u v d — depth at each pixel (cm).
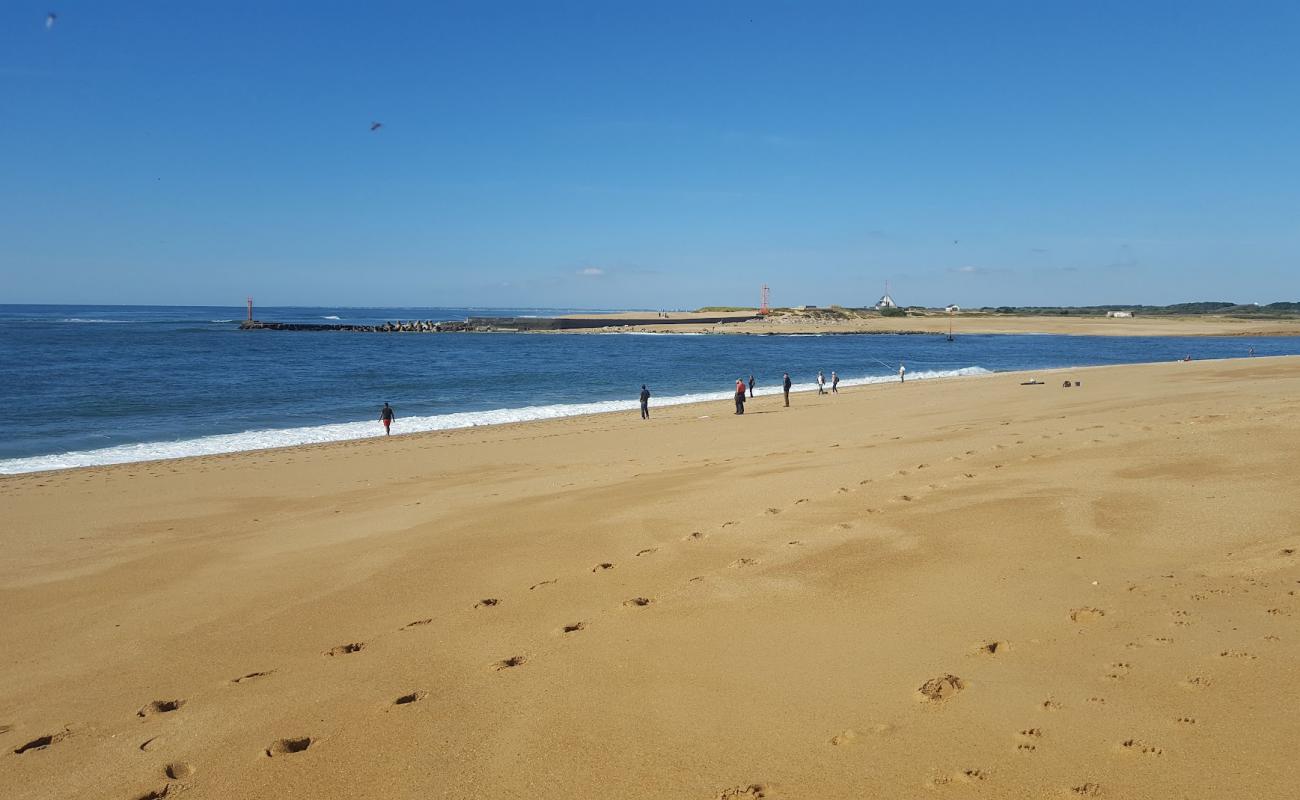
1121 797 386
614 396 4172
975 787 404
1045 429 1619
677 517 1039
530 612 722
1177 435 1330
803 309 19875
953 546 809
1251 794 380
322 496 1454
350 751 490
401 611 755
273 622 748
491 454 1980
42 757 513
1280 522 793
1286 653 518
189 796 454
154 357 6494
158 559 1016
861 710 495
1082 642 566
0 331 10606
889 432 1917
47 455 2217
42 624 782
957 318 17975
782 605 687
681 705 521
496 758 471
